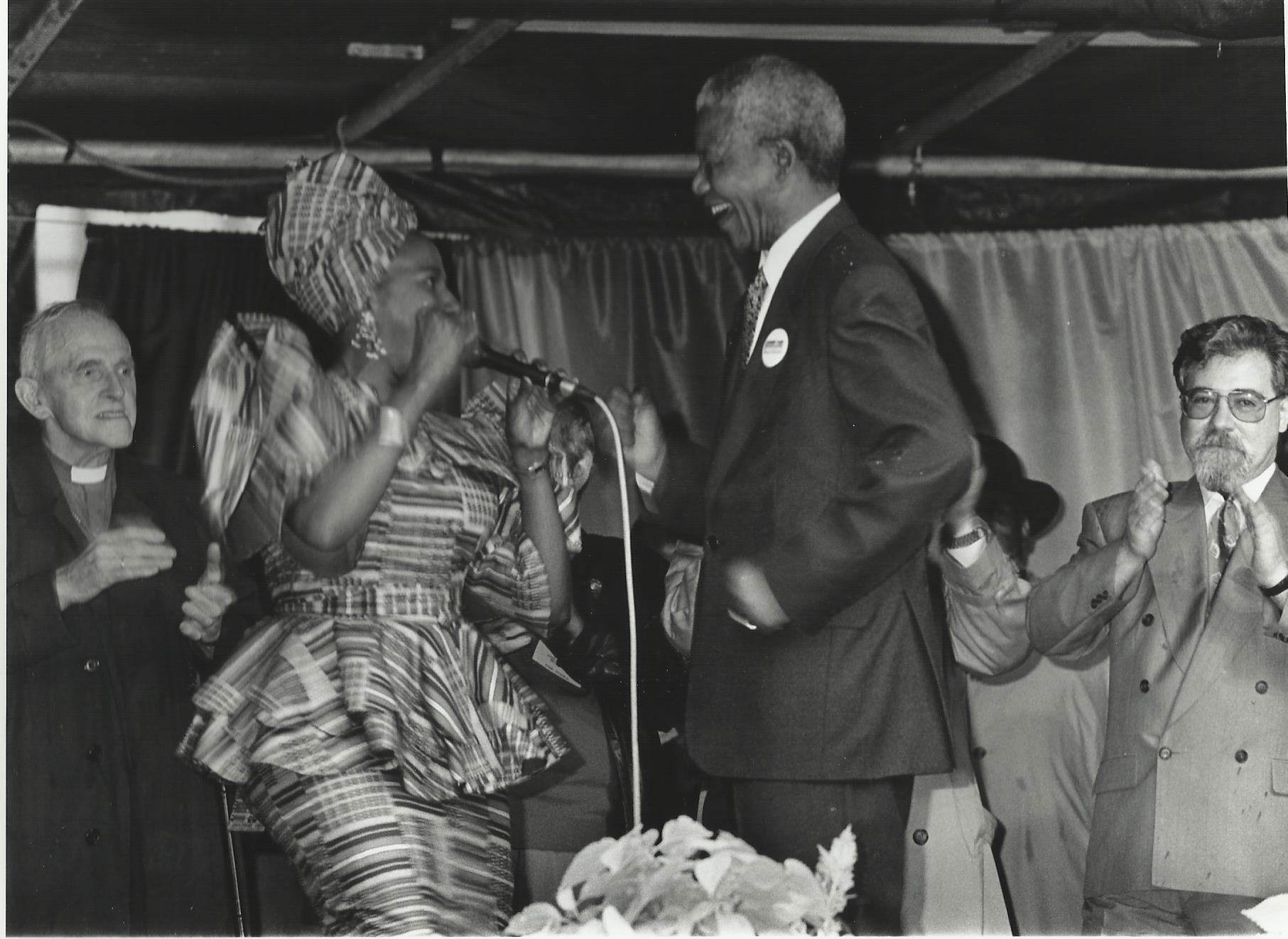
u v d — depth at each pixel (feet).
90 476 11.13
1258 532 11.76
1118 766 11.78
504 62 12.74
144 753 10.62
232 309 14.16
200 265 14.12
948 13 11.89
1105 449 14.49
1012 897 12.05
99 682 10.55
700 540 12.56
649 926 6.44
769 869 6.61
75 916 10.28
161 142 13.25
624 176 14.35
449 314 8.80
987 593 11.77
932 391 8.73
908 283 9.06
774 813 9.05
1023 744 12.12
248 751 8.32
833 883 6.72
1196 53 12.85
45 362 11.04
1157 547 12.10
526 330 14.76
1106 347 14.52
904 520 8.55
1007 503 13.42
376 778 8.29
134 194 13.47
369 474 8.26
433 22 12.02
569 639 10.82
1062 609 11.81
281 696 8.32
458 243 14.71
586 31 12.27
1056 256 14.57
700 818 10.46
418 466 8.75
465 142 13.92
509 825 9.12
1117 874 11.60
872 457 8.63
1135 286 14.48
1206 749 11.53
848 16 11.88
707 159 9.48
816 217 9.37
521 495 9.44
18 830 10.25
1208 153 14.11
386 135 13.74
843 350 8.87
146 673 10.74
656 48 12.52
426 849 8.30
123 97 12.90
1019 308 14.61
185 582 11.05
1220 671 11.64
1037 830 12.06
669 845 6.73
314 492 8.25
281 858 11.66
